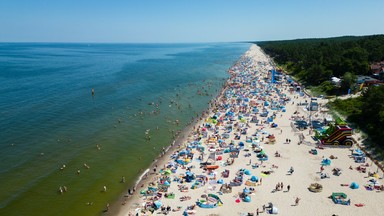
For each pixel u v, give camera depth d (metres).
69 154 51.03
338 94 84.06
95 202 38.03
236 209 35.28
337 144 52.22
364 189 38.72
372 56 123.19
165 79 130.00
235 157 49.00
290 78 122.69
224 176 42.88
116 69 167.50
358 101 70.81
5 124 63.84
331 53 135.50
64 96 91.94
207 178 42.50
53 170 45.44
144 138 59.53
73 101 85.75
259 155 49.03
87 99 88.81
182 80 127.75
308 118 68.31
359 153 48.03
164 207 35.88
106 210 36.34
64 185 41.62
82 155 50.84
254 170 44.56
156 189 40.25
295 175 42.81
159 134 62.00
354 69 102.38
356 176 41.97
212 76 139.88
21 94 93.19
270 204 35.72
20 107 77.38
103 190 40.75
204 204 35.91
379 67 103.50
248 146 53.72
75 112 74.88
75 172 45.16
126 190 40.88
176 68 174.38
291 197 37.41
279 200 36.84
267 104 81.19
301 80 113.12
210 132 61.88
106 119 70.38
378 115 54.72
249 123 66.81
